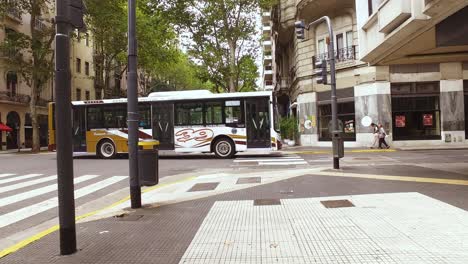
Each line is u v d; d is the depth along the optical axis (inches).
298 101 1185.4
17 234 261.1
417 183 366.0
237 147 771.4
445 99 974.4
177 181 472.7
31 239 233.3
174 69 2309.3
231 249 196.7
